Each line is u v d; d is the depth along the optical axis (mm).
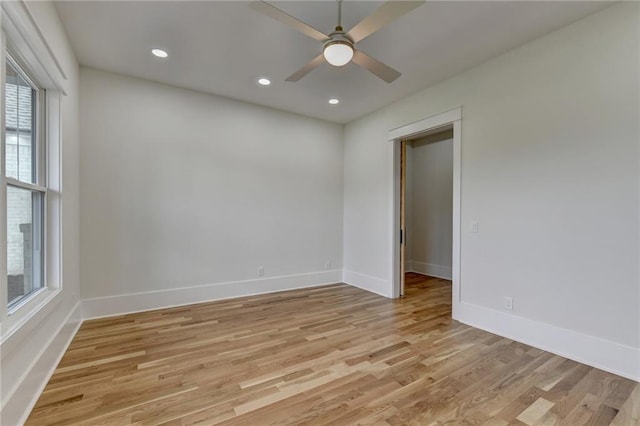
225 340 2822
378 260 4570
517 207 2889
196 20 2504
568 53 2547
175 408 1843
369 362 2428
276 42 2822
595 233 2402
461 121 3377
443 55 3018
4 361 1497
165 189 3754
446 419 1766
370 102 4281
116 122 3463
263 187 4492
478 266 3213
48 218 2365
